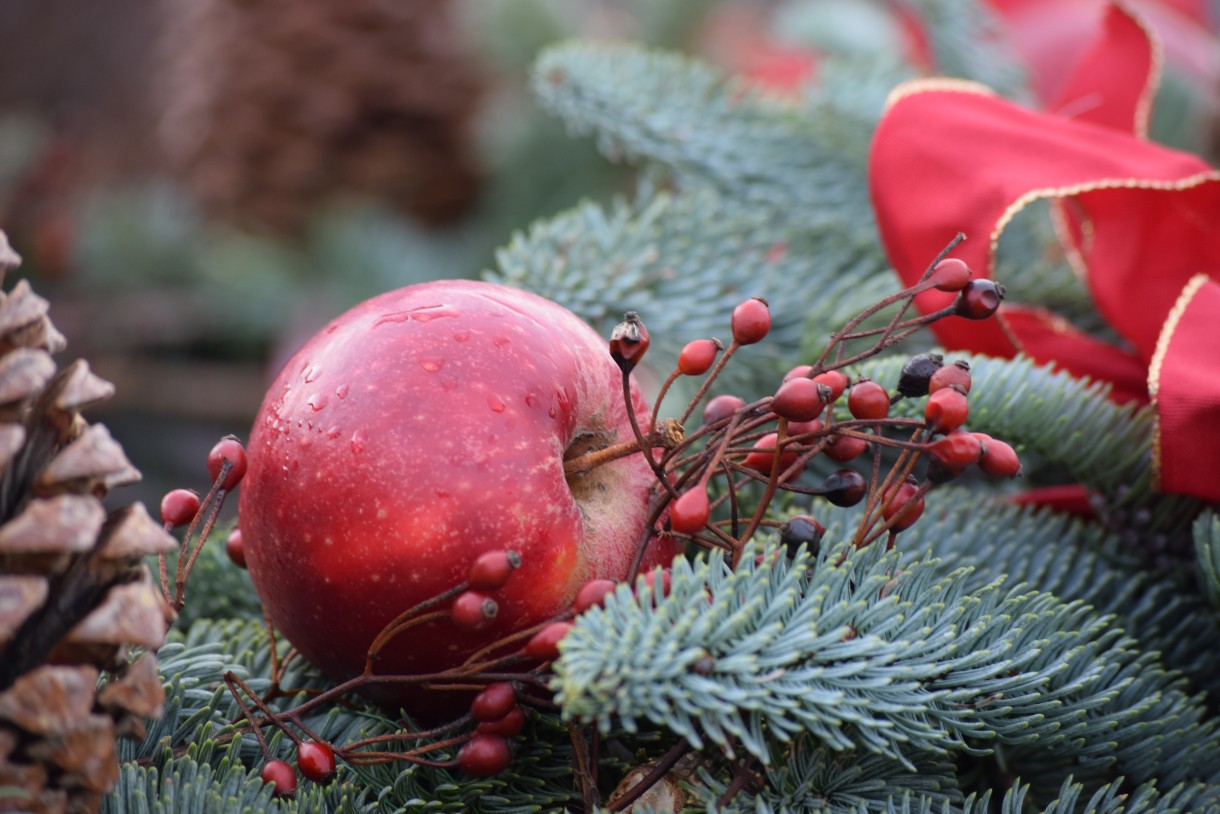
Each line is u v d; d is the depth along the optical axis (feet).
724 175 2.11
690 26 3.48
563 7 3.37
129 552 1.52
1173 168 1.84
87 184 4.65
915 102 1.91
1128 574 1.82
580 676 1.53
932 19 2.30
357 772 1.67
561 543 1.63
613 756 1.69
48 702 1.50
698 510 1.57
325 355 1.66
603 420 1.69
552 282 1.91
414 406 1.63
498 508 1.62
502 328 1.66
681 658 1.54
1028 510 1.82
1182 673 1.79
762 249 2.00
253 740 1.69
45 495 1.51
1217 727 1.75
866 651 1.58
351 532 1.62
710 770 1.64
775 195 2.11
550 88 2.14
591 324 1.92
